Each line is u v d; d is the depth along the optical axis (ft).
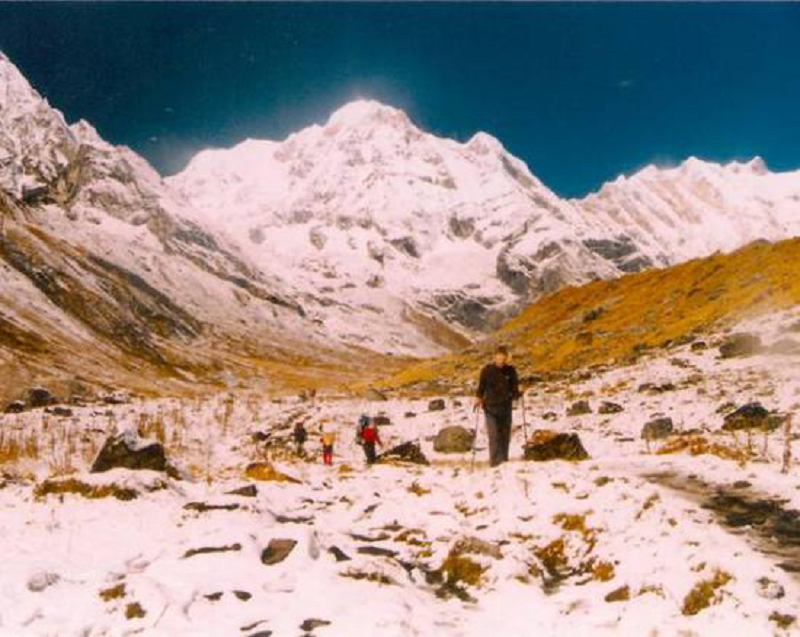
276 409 164.45
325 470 63.21
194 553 29.53
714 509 35.76
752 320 155.84
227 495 39.22
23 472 70.69
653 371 135.23
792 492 38.01
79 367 515.50
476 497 41.24
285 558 29.58
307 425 121.70
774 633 21.74
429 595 28.19
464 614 26.17
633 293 256.32
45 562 28.58
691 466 46.42
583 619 24.66
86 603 24.76
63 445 100.01
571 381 152.46
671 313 205.05
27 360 480.23
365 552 32.01
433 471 52.90
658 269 279.28
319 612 24.76
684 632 22.40
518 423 100.27
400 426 118.93
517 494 40.01
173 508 37.78
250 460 88.22
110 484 40.04
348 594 26.30
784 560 27.73
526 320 312.29
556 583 29.58
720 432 71.92
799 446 56.65
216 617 24.13
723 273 216.33
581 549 31.83
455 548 31.24
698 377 116.06
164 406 170.81
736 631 22.13
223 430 127.34
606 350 195.52
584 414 102.37
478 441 90.94
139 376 565.53
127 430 50.31
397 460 70.18
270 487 45.47
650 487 39.52
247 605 25.14
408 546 33.24
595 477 42.04
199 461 93.09
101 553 30.45
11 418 132.57
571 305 290.35
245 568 28.12
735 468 44.42
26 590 25.85
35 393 189.47
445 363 290.15
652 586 25.95
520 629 24.45
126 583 25.76
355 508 40.09
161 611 23.95
